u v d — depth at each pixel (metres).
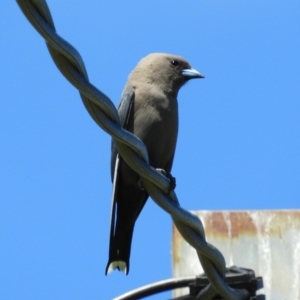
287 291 10.39
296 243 10.50
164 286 8.98
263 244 10.59
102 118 7.97
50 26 7.22
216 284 8.66
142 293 8.95
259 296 9.12
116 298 8.94
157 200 8.50
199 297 8.89
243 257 10.61
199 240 8.53
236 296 8.81
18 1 7.09
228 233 10.73
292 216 10.59
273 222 10.64
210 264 8.61
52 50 7.41
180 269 10.61
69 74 7.55
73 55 7.39
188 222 8.45
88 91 7.66
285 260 10.47
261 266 10.52
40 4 7.13
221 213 10.83
